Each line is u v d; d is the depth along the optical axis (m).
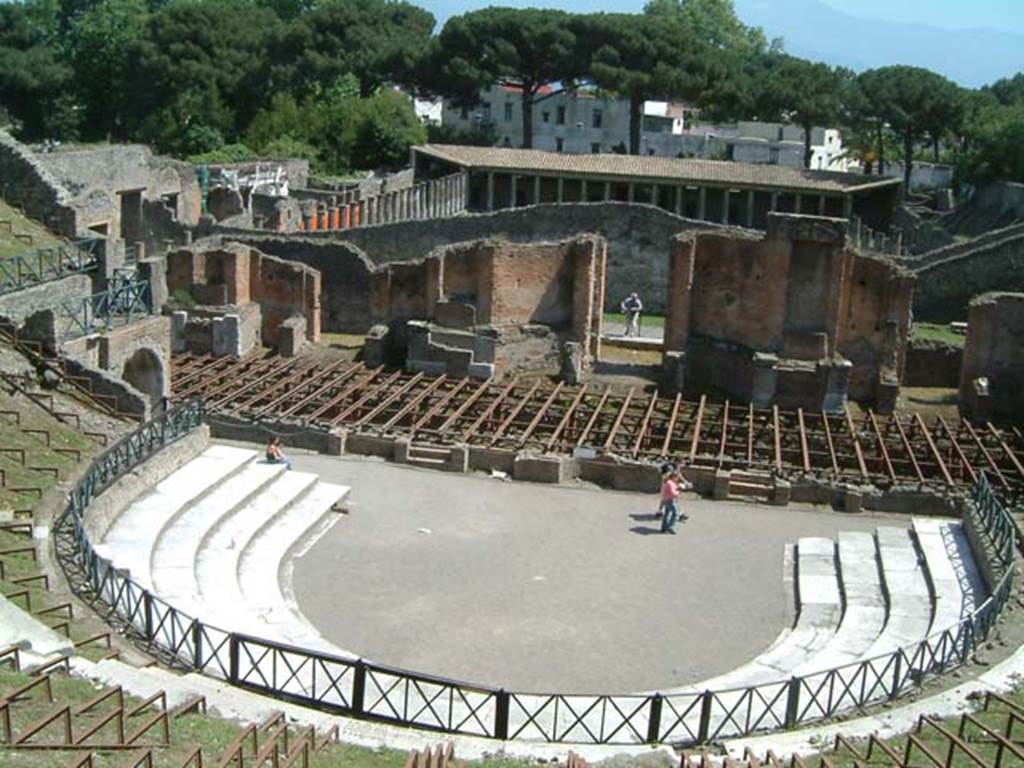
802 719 28.22
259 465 47.81
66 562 33.91
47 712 22.33
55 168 77.94
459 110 150.88
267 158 123.75
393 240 85.88
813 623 37.59
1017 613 35.09
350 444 53.59
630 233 85.81
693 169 107.25
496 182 112.25
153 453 44.03
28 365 47.50
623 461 51.75
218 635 31.78
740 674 32.81
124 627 30.30
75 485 39.03
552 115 156.00
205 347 66.44
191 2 150.88
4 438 41.91
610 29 125.88
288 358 66.75
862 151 143.38
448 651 34.53
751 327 66.12
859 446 56.00
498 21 129.00
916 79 130.12
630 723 27.30
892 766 24.33
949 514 49.44
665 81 124.19
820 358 64.38
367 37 144.75
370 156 134.25
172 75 142.75
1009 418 63.06
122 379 52.72
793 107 131.75
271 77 144.38
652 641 36.19
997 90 180.00
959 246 82.19
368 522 45.56
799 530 47.34
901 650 29.22
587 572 41.78
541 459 51.56
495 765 24.19
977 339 63.16
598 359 69.25
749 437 56.38
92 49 152.88
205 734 22.95
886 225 105.75
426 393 60.53
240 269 68.69
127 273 65.19
